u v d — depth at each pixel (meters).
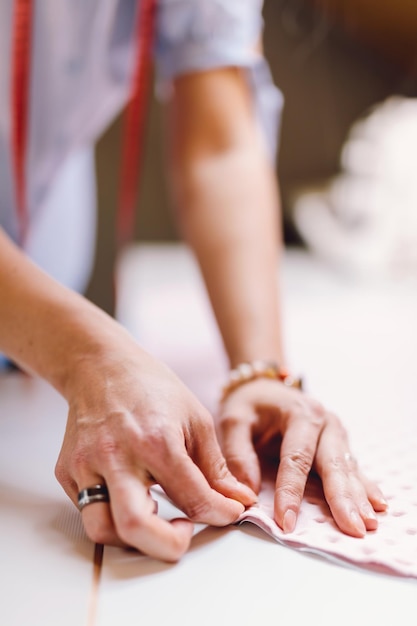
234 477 0.59
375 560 0.51
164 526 0.51
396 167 1.58
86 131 0.96
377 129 1.60
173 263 1.85
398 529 0.55
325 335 1.20
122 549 0.54
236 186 0.86
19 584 0.50
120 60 0.91
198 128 0.90
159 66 0.98
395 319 1.31
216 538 0.55
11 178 0.84
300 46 1.54
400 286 1.57
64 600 0.48
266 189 0.88
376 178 1.62
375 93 1.58
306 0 1.40
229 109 0.90
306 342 1.16
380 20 1.31
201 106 0.90
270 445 0.66
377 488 0.59
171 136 0.95
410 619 0.47
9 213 0.88
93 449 0.52
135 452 0.52
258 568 0.52
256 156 0.90
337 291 1.55
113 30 0.89
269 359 0.73
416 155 1.55
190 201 0.86
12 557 0.53
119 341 0.57
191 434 0.56
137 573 0.51
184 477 0.53
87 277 1.27
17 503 0.60
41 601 0.48
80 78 0.88
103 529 0.52
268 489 0.61
